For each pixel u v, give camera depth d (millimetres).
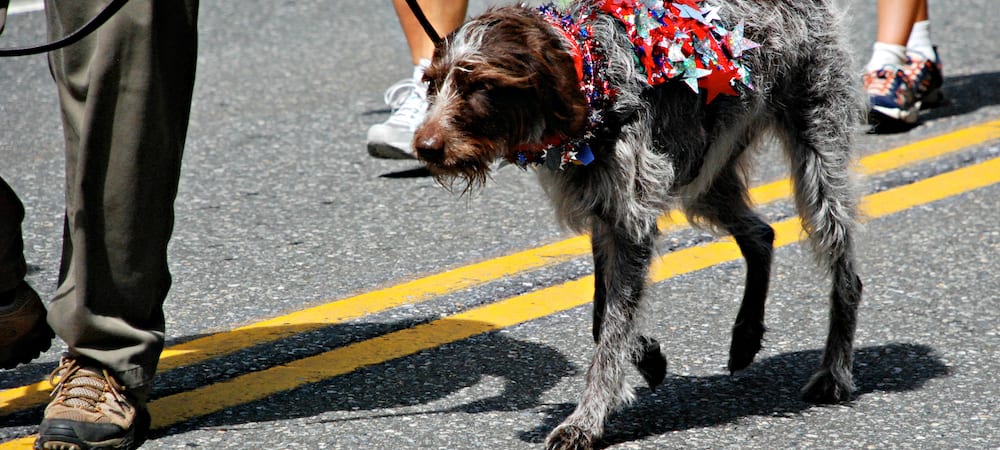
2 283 6539
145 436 6359
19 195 10547
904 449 6227
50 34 6051
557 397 6910
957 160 11422
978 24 16672
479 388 7020
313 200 10461
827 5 7316
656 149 6363
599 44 6102
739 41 6496
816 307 8297
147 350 6199
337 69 14906
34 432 6398
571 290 8578
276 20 17234
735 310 8250
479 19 5996
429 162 5887
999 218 9922
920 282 8656
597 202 6293
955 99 13469
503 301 8359
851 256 7246
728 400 6930
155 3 5773
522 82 5762
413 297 8391
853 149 7469
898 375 7223
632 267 6398
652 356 6871
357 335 7754
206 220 9930
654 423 6613
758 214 7895
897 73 12234
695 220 7832
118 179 5895
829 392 6887
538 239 9570
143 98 5836
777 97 7094
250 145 12031
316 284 8641
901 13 12320
